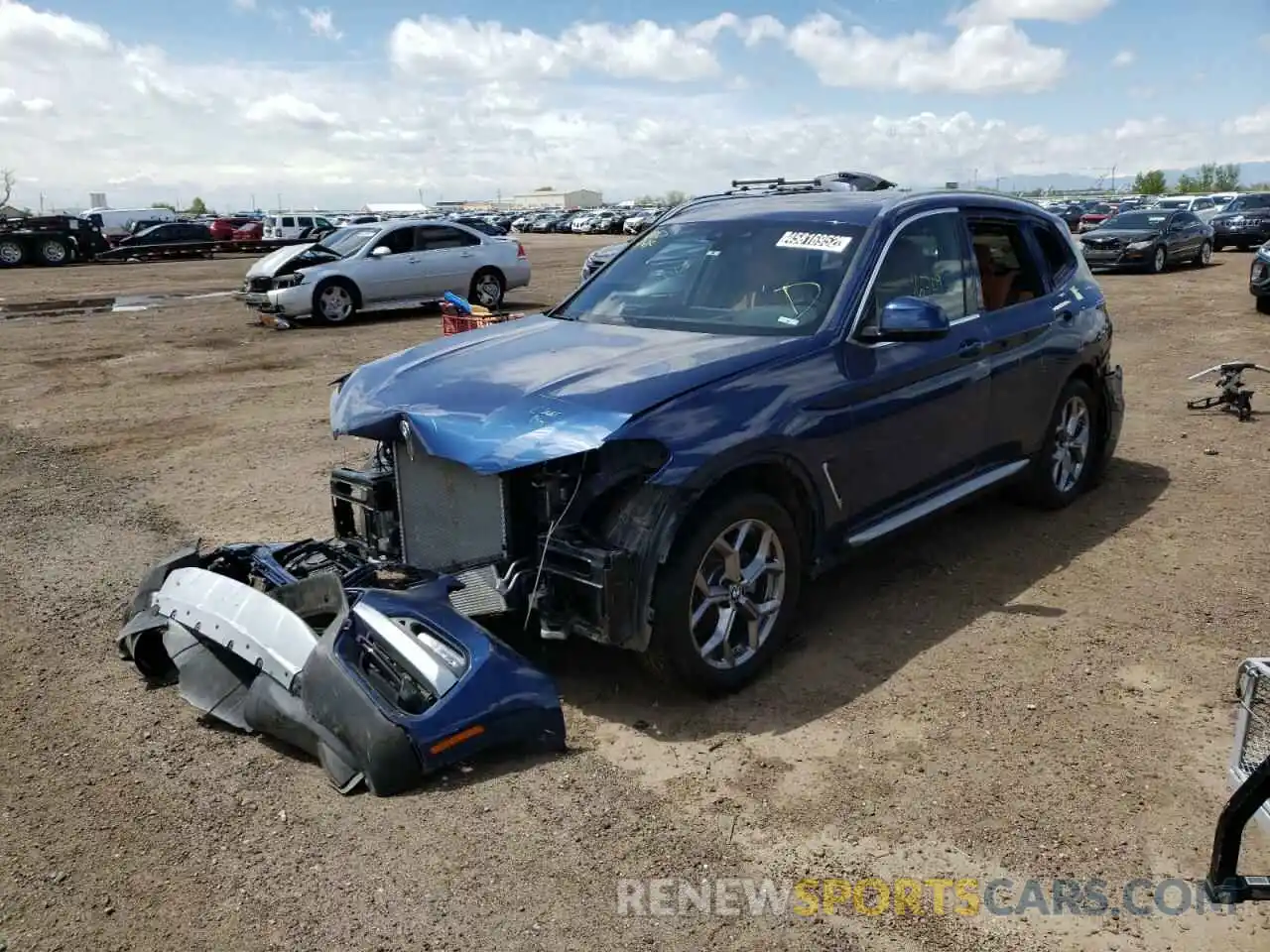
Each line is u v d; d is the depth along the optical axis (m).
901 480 4.69
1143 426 8.36
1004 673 4.16
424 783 3.38
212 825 3.18
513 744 3.51
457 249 17.61
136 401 10.27
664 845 3.08
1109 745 3.62
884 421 4.47
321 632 3.82
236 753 3.61
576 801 3.29
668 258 5.18
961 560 5.45
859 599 4.95
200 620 3.68
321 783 3.40
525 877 2.94
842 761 3.54
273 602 3.60
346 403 4.27
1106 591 5.00
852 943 2.69
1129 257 22.08
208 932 2.72
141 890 2.89
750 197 5.58
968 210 5.37
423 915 2.78
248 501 6.69
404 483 4.07
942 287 5.01
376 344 14.24
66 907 2.82
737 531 3.92
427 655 3.41
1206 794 3.32
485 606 3.82
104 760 3.58
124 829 3.17
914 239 4.87
